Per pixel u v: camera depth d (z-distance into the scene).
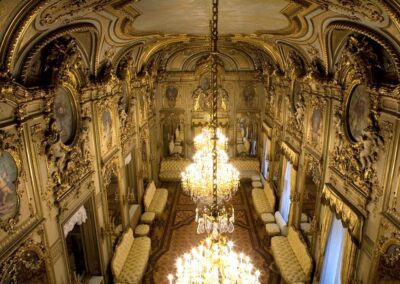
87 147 7.94
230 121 18.45
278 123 13.98
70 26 5.81
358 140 6.87
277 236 11.43
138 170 13.44
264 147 17.02
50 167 6.16
